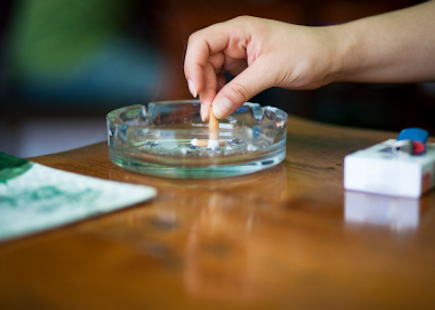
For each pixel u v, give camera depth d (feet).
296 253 1.51
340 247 1.53
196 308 1.34
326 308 1.36
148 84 6.06
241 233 1.59
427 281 1.43
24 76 6.29
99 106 6.53
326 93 5.61
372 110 5.46
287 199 1.77
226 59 2.39
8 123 6.30
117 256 1.49
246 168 1.92
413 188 1.75
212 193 1.81
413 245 1.54
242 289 1.40
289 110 5.78
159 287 1.41
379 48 2.40
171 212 1.69
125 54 6.14
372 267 1.47
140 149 2.01
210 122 2.18
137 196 1.71
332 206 1.72
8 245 1.54
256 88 2.20
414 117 5.33
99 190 1.75
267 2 5.41
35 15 6.07
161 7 5.62
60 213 1.62
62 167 2.04
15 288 1.41
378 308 1.36
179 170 1.90
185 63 2.27
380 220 1.65
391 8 5.16
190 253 1.51
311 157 2.16
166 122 2.38
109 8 6.01
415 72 2.48
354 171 1.81
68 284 1.42
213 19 5.48
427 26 2.44
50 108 6.52
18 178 1.82
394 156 1.81
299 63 2.27
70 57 6.30
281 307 1.36
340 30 2.39
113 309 1.34
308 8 5.37
